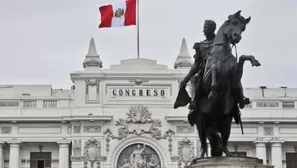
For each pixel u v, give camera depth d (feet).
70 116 228.84
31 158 235.40
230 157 50.72
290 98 237.45
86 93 230.68
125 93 230.07
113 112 228.84
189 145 226.17
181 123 227.40
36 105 234.17
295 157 239.71
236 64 54.19
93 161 225.35
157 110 228.84
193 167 50.90
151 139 226.79
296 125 236.63
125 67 232.12
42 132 232.73
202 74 56.59
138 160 224.33
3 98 234.99
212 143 56.34
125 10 221.05
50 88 249.75
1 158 232.94
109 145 226.58
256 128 236.22
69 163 232.73
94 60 232.32
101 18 220.84
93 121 227.40
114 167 225.35
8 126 233.35
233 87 54.29
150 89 230.07
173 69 231.30
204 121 56.24
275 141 234.99
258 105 237.04
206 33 58.80
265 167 49.47
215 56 54.49
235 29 54.60
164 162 224.94
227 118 55.77
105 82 231.09
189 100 60.75
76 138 227.81
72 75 230.68
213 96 52.75
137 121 227.81
